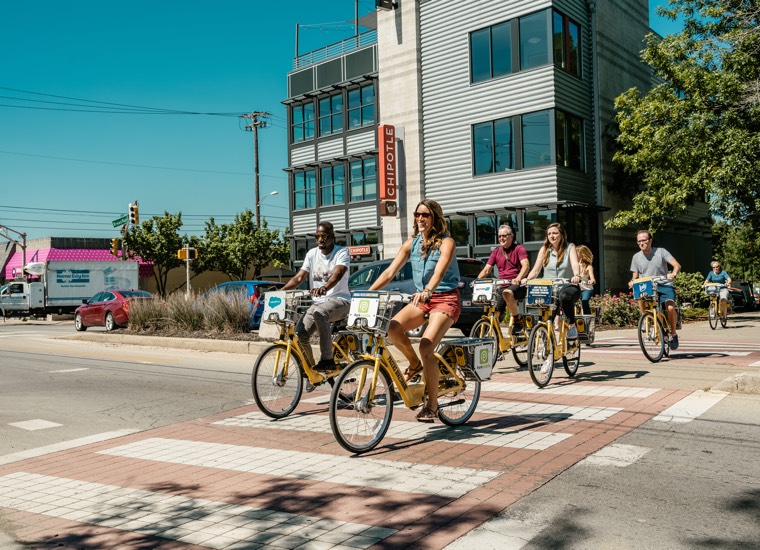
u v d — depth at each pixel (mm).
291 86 34344
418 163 27625
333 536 3674
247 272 53156
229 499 4402
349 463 5125
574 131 24875
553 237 8539
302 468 5051
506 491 4301
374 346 5551
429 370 5598
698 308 24812
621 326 17594
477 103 25750
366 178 31062
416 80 27672
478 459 5059
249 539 3689
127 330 18844
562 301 8414
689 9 22625
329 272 7234
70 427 7047
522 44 24500
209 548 3594
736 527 3645
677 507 3953
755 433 5566
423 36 27641
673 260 9695
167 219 47625
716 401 6797
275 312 6977
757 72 20969
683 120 22062
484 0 25453
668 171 22219
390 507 4094
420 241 5664
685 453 5047
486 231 25688
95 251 51438
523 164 24453
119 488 4781
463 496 4234
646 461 4871
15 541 3818
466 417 6301
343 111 31828
